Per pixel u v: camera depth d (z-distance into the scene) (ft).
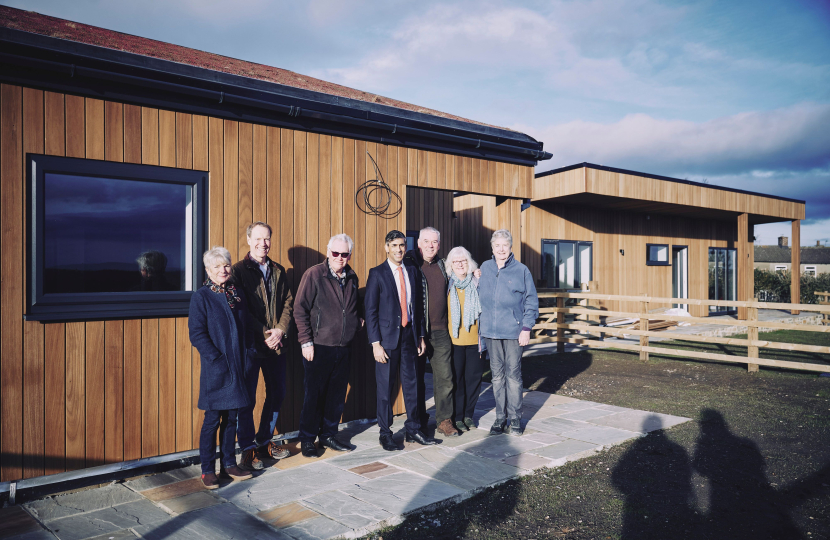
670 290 51.60
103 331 11.66
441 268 15.17
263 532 9.19
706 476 12.19
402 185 17.29
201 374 11.13
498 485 11.45
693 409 18.35
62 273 11.43
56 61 10.95
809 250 153.58
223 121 13.56
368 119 15.94
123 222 12.25
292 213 14.80
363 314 15.03
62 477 11.10
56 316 11.00
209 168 13.29
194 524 9.53
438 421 15.21
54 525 9.54
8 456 10.55
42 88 11.03
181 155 12.84
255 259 12.74
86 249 11.75
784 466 12.84
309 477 11.80
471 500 10.80
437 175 18.19
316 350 13.20
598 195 36.58
